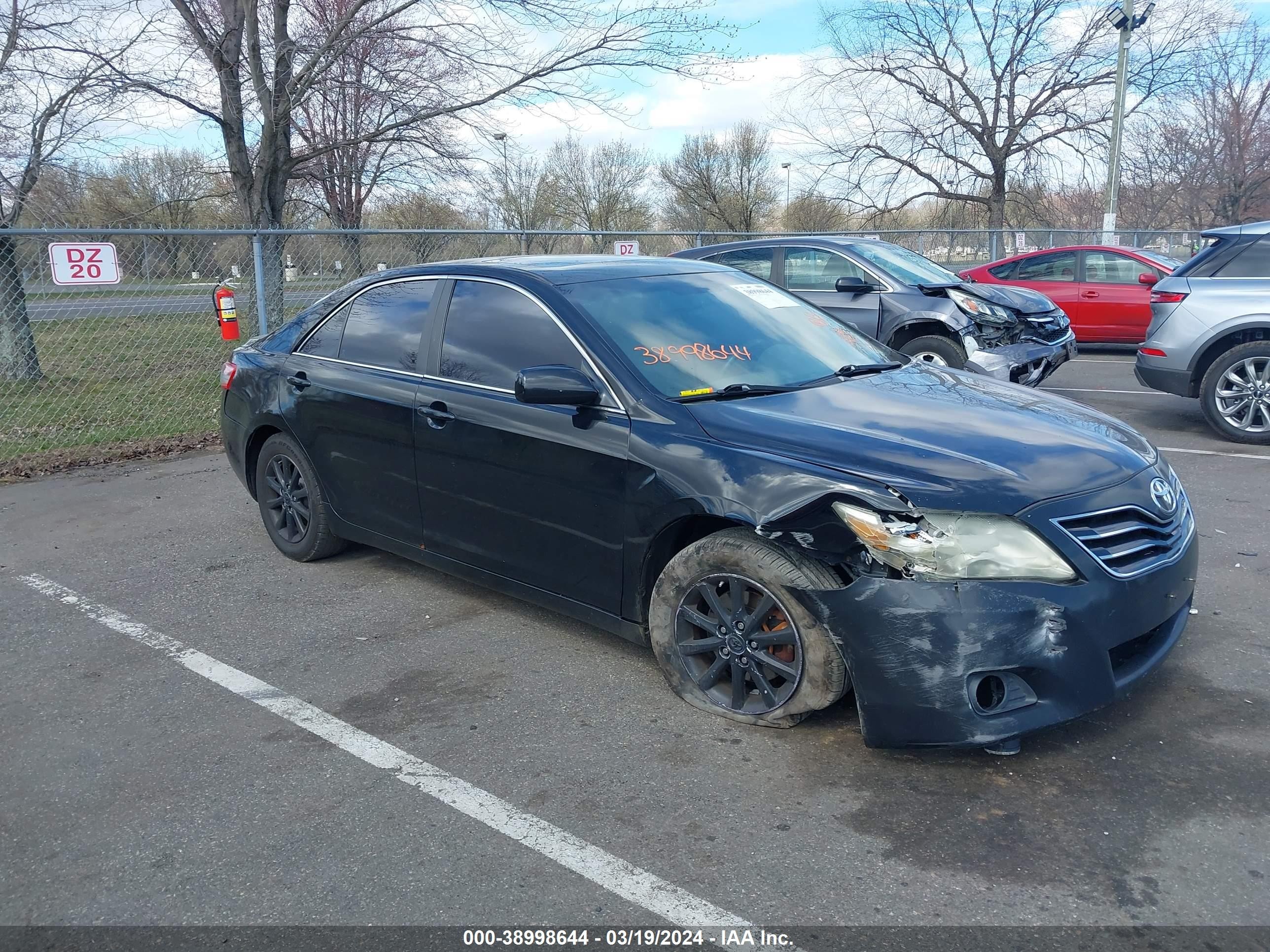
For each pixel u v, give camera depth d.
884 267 9.39
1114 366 12.48
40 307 9.80
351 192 16.33
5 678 4.18
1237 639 4.13
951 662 2.96
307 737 3.59
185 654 4.36
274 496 5.59
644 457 3.61
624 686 3.91
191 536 6.16
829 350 4.49
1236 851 2.74
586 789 3.17
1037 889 2.62
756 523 3.26
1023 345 8.83
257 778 3.31
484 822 3.01
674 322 4.20
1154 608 3.22
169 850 2.93
